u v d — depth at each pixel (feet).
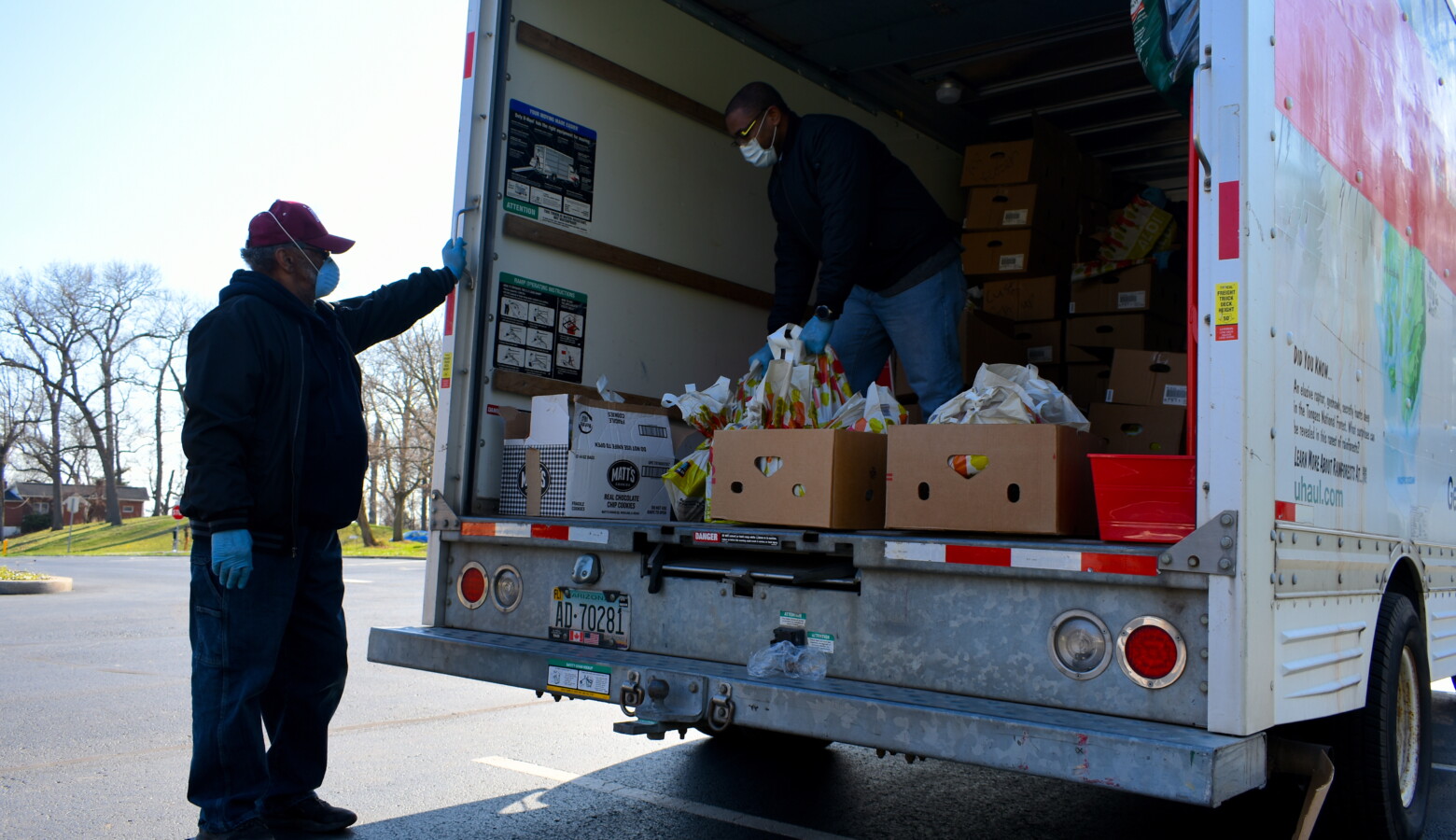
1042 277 18.04
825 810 11.84
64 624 30.53
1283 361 7.59
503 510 11.98
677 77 14.40
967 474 8.59
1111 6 14.99
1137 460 7.54
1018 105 19.16
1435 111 12.51
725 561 9.83
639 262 13.69
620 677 9.28
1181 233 18.25
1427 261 11.75
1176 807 12.26
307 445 9.98
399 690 19.47
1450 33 13.56
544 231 12.41
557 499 11.36
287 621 10.00
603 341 13.26
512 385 12.06
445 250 11.72
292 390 9.64
